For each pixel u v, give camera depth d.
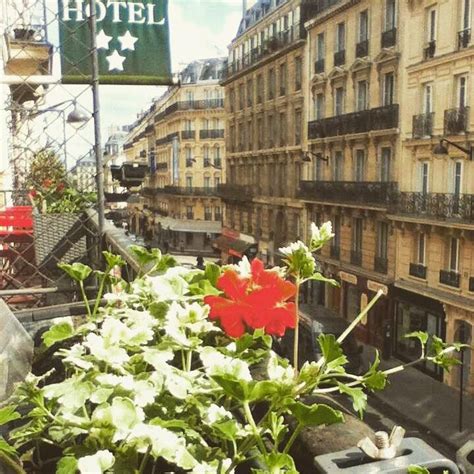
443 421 17.34
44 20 3.61
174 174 65.19
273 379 0.92
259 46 39.91
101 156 3.49
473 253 20.33
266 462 0.79
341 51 28.98
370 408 18.45
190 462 0.83
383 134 25.19
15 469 0.82
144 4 3.86
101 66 3.79
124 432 0.86
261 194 40.31
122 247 2.55
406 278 24.06
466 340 20.88
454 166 21.31
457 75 21.05
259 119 40.50
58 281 4.15
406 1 23.69
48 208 4.76
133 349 1.12
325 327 18.81
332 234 1.20
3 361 1.20
